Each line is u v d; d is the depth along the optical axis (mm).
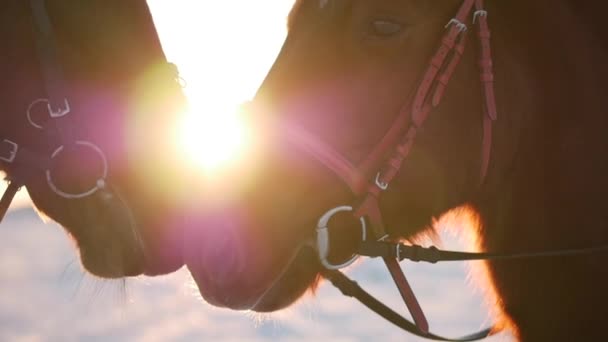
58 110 4359
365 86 3541
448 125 3602
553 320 3734
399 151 3557
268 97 3604
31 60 4371
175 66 4605
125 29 4473
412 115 3531
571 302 3699
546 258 3727
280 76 3605
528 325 3811
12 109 4387
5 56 4363
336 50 3561
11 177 4445
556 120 3668
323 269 3793
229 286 3631
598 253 3646
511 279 3824
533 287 3766
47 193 4480
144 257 4562
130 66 4477
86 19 4422
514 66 3660
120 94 4473
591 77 3676
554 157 3672
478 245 3984
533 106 3680
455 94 3588
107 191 4473
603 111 3664
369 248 3664
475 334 4051
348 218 3680
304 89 3572
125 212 4508
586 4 3742
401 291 3680
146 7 4523
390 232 3736
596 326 3672
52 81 4352
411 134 3547
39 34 4340
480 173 3641
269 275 3623
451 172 3643
